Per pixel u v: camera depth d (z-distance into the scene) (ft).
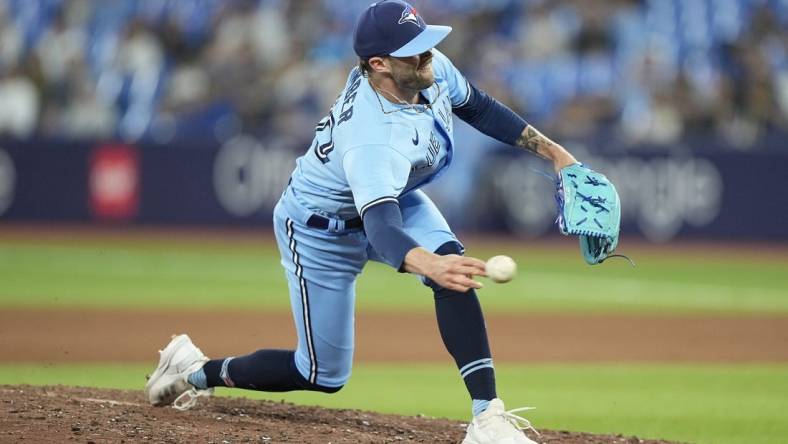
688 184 225.56
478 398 54.44
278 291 166.40
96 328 128.16
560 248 227.40
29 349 113.70
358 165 50.19
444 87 55.36
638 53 238.27
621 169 224.94
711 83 235.40
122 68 246.47
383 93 51.52
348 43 244.22
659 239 226.17
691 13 242.99
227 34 248.11
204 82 244.42
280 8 249.34
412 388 96.43
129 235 231.91
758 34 242.58
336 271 57.98
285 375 61.21
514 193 230.27
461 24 243.40
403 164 50.96
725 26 241.76
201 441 55.16
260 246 222.89
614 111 233.76
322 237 56.90
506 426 53.21
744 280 187.01
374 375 104.47
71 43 248.93
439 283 46.29
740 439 71.77
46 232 232.73
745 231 225.97
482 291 174.81
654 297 167.84
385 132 50.85
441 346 123.95
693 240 226.38
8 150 233.96
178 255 207.62
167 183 233.14
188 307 146.72
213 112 241.55
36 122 243.40
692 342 126.82
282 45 245.86
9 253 204.13
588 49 240.53
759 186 225.15
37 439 53.47
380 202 49.14
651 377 102.32
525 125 59.21
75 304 147.64
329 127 55.11
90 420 58.70
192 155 232.73
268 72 242.78
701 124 233.76
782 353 119.65
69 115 243.60
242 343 118.21
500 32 244.83
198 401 69.31
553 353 118.52
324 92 236.84
